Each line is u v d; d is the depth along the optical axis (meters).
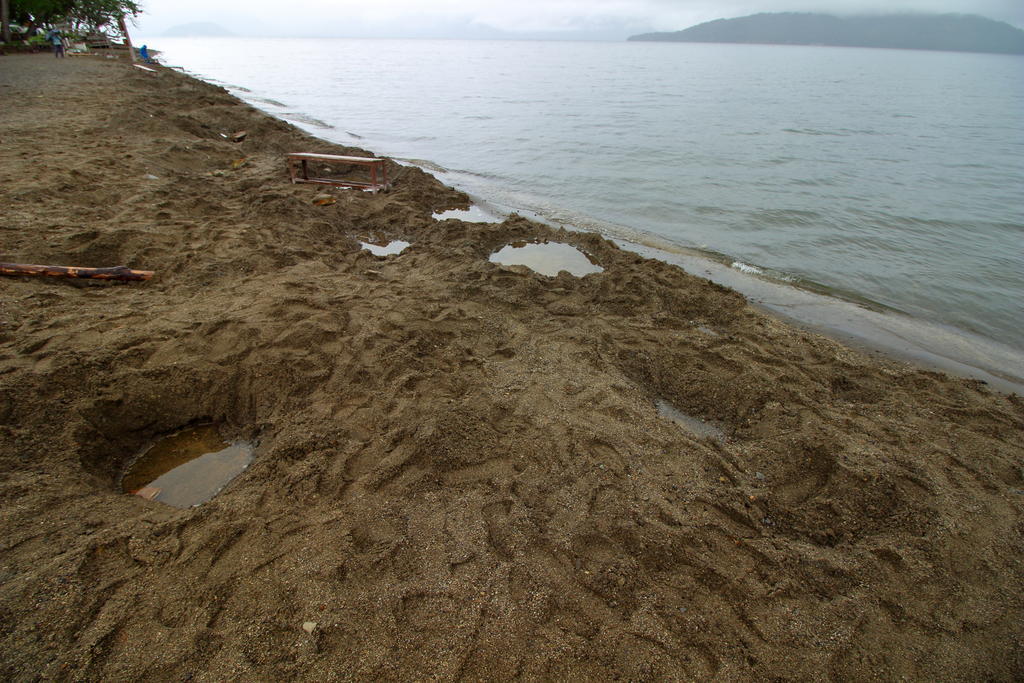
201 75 38.06
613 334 5.37
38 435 3.39
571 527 2.99
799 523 3.19
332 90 31.02
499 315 5.50
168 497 3.33
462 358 4.67
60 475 3.16
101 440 3.59
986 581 2.85
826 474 3.58
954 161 14.92
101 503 3.04
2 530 2.70
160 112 13.02
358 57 78.06
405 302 5.52
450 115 21.84
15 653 2.17
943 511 3.26
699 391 4.63
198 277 5.64
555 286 6.35
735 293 6.55
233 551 2.71
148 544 2.72
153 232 6.46
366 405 3.97
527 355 4.86
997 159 15.39
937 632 2.57
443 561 2.73
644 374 4.84
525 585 2.63
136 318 4.70
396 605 2.48
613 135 17.73
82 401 3.68
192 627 2.32
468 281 6.16
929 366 5.38
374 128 18.55
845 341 5.82
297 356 4.44
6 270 5.05
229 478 3.50
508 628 2.41
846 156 15.19
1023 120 24.64
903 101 31.83
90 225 6.35
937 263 7.93
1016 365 5.46
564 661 2.28
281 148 12.71
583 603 2.57
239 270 5.93
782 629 2.53
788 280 7.34
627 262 7.19
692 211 10.05
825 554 2.96
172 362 4.17
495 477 3.34
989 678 2.38
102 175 8.27
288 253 6.49
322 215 8.37
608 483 3.34
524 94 30.92
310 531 2.86
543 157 14.43
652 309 5.96
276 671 2.15
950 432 4.07
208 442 3.82
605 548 2.88
